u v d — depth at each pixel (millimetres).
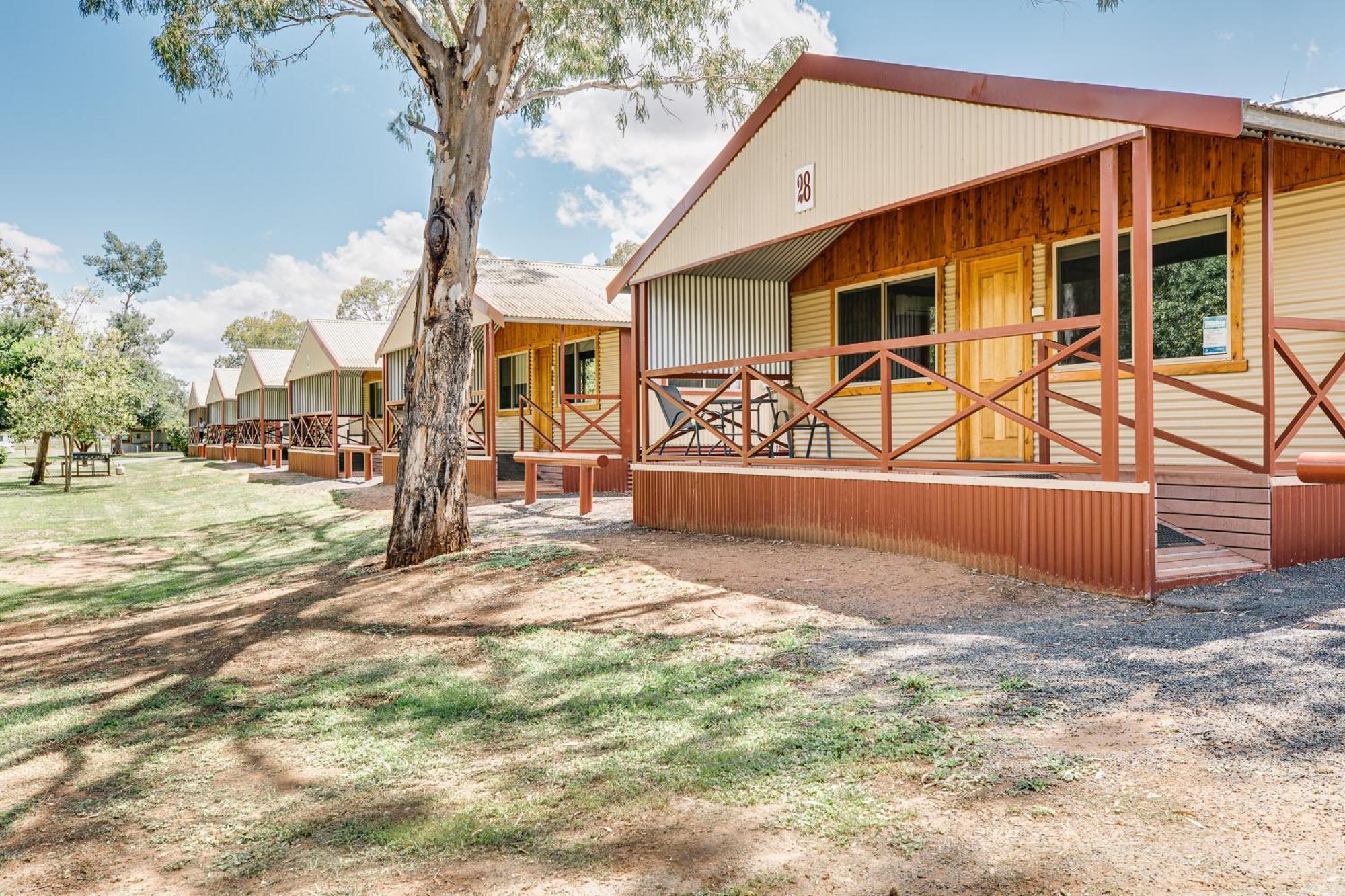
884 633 4711
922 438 6434
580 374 16984
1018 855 2271
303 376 25875
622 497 13539
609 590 6395
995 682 3713
